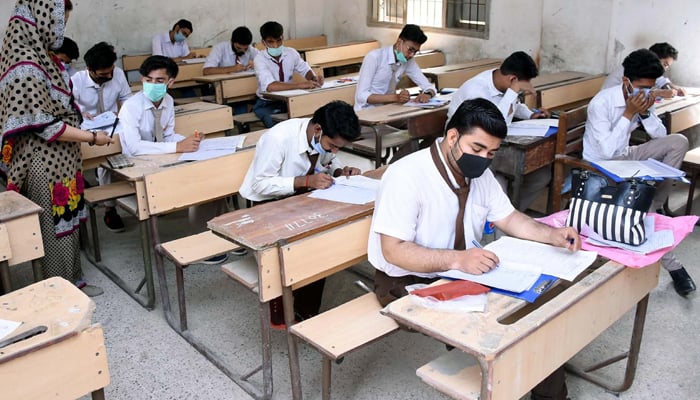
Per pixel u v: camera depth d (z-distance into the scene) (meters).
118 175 2.86
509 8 5.98
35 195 2.86
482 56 6.39
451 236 2.02
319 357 2.61
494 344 1.46
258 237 2.09
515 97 3.59
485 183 2.06
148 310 2.99
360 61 7.32
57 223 2.94
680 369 2.52
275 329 2.76
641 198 1.95
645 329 2.80
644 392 2.38
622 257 1.91
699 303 3.01
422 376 1.66
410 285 1.96
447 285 1.72
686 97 4.45
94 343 1.60
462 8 6.55
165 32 6.96
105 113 3.68
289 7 7.91
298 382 2.21
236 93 5.47
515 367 1.52
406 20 7.12
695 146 4.73
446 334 1.51
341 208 2.34
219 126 4.07
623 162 3.01
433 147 1.95
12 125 2.68
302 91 4.82
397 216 1.91
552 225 2.15
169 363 2.59
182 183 2.83
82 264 3.49
